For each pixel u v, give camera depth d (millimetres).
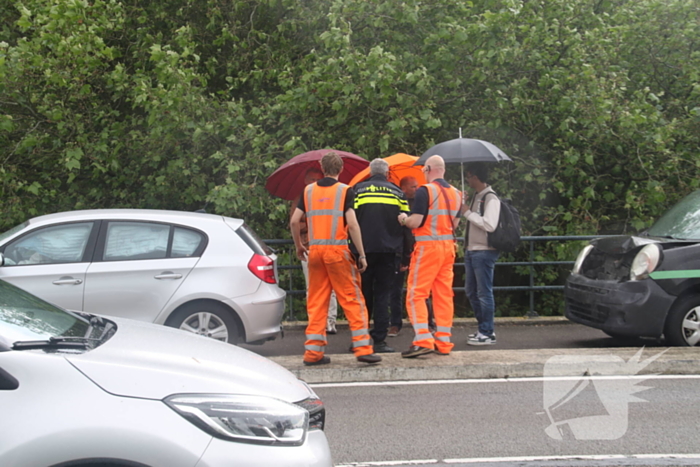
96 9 11062
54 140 10867
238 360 3307
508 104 11242
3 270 6684
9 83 10578
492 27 10859
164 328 3807
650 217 11562
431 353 7098
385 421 5277
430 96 11219
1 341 2920
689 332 7336
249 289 6996
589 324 7777
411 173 9039
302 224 8812
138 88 10391
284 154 11219
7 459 2500
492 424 5188
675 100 12227
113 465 2574
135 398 2693
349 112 11188
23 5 10805
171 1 12305
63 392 2652
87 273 6777
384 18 11367
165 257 6953
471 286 8102
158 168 11602
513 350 7266
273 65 12117
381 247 6887
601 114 10984
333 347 8320
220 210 10438
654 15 12117
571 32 11336
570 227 11555
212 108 11031
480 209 7668
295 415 2906
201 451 2629
